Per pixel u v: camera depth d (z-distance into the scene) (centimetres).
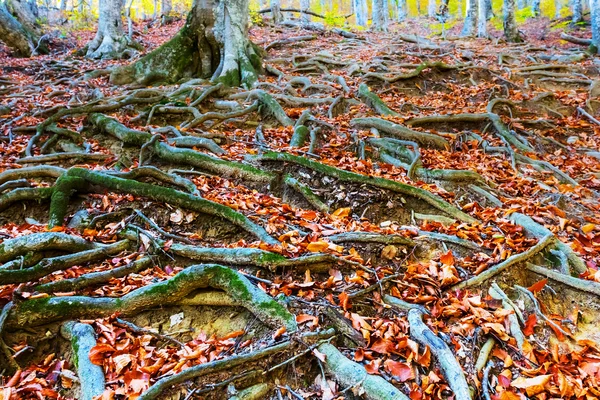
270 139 640
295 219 426
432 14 2755
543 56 1333
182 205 406
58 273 319
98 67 1226
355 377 245
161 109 708
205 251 343
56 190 416
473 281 339
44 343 275
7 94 916
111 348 261
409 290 328
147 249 355
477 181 545
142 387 235
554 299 347
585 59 1297
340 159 583
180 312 302
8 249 315
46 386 252
